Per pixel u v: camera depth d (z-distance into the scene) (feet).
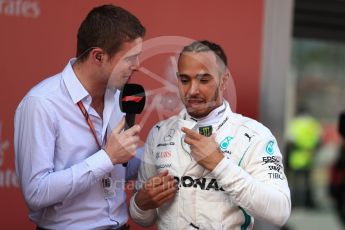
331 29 41.01
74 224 19.90
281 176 18.88
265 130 19.47
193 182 19.07
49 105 19.11
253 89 33.50
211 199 18.92
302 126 46.80
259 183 18.31
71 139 19.48
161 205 19.52
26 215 29.50
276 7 33.60
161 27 31.32
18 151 19.47
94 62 19.42
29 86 29.25
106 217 20.34
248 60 33.27
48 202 18.78
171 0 31.42
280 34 33.78
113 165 19.04
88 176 18.79
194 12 31.91
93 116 19.99
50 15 29.45
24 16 29.12
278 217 18.38
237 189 18.06
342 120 30.78
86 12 29.86
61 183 18.57
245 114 33.45
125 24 19.07
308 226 50.08
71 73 19.60
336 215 50.85
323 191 49.96
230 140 19.08
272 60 33.76
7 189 29.17
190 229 19.11
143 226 21.18
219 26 32.48
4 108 28.94
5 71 28.94
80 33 19.72
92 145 19.90
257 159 18.83
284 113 34.24
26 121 18.98
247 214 19.38
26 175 18.98
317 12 39.45
